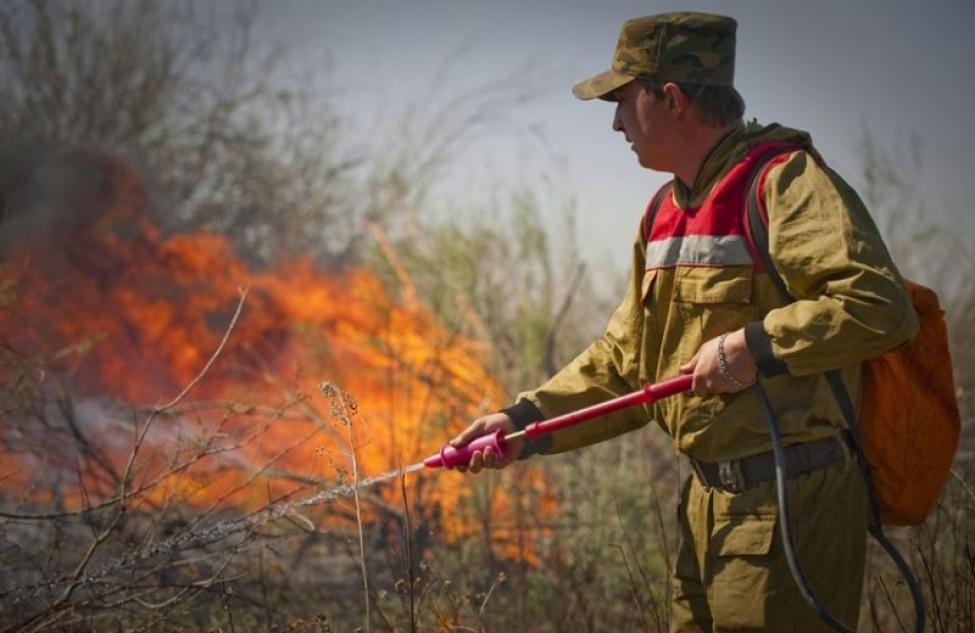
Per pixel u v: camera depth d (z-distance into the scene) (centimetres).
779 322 345
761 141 367
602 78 384
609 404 372
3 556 494
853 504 361
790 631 357
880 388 368
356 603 559
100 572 431
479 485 634
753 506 362
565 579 579
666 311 379
